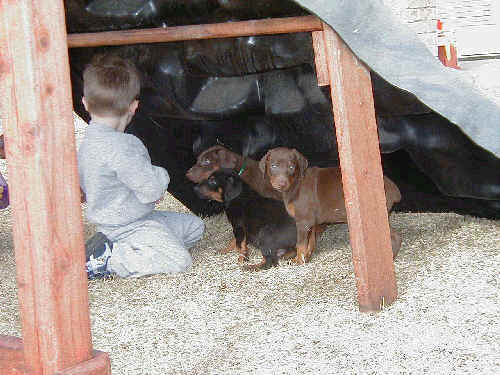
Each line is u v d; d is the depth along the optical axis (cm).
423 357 138
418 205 244
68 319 113
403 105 184
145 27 193
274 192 220
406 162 221
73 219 113
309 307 171
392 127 203
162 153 250
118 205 209
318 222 209
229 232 251
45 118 109
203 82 214
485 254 197
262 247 210
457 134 193
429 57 160
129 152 207
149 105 228
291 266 207
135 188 207
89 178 207
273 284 192
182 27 174
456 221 238
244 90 214
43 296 111
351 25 148
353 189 160
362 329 154
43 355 112
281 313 169
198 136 243
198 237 233
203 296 187
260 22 161
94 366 115
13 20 108
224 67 199
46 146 110
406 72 156
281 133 226
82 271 115
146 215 219
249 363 143
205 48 196
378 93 182
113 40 183
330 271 198
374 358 139
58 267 112
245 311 173
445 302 165
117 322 173
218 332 161
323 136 219
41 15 108
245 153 239
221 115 218
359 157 160
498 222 232
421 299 168
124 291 197
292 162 200
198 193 219
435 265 192
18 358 118
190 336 160
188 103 217
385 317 159
